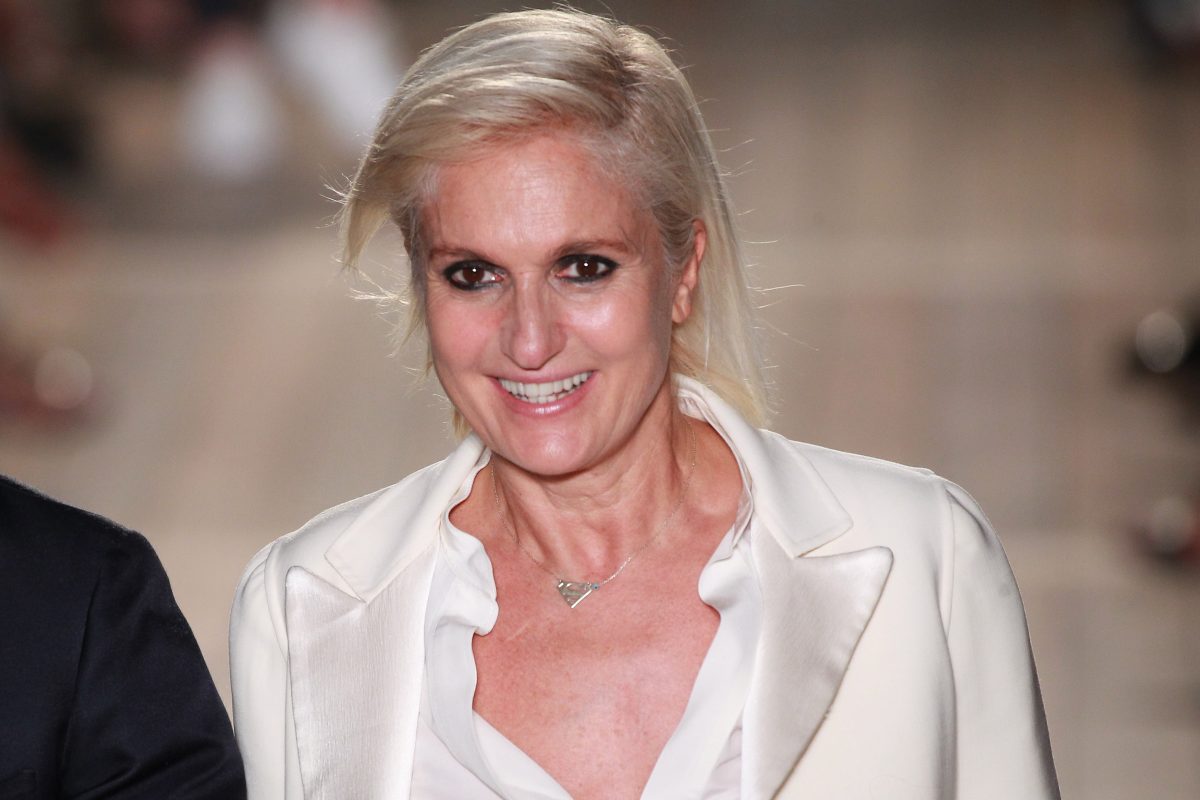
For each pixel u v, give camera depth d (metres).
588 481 7.07
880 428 26.86
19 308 33.00
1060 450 25.86
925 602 7.00
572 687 6.96
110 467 27.55
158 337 31.94
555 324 6.52
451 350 6.67
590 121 6.38
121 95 47.38
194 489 26.77
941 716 6.92
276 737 7.43
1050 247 33.19
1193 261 32.06
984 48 47.16
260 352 31.20
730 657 6.84
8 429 28.52
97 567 7.28
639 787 6.77
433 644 7.09
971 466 25.64
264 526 25.47
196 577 23.69
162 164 41.97
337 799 7.04
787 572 7.00
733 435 7.27
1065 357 28.70
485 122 6.27
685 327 7.44
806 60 47.28
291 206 39.03
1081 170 37.06
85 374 29.64
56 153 40.31
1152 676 19.73
